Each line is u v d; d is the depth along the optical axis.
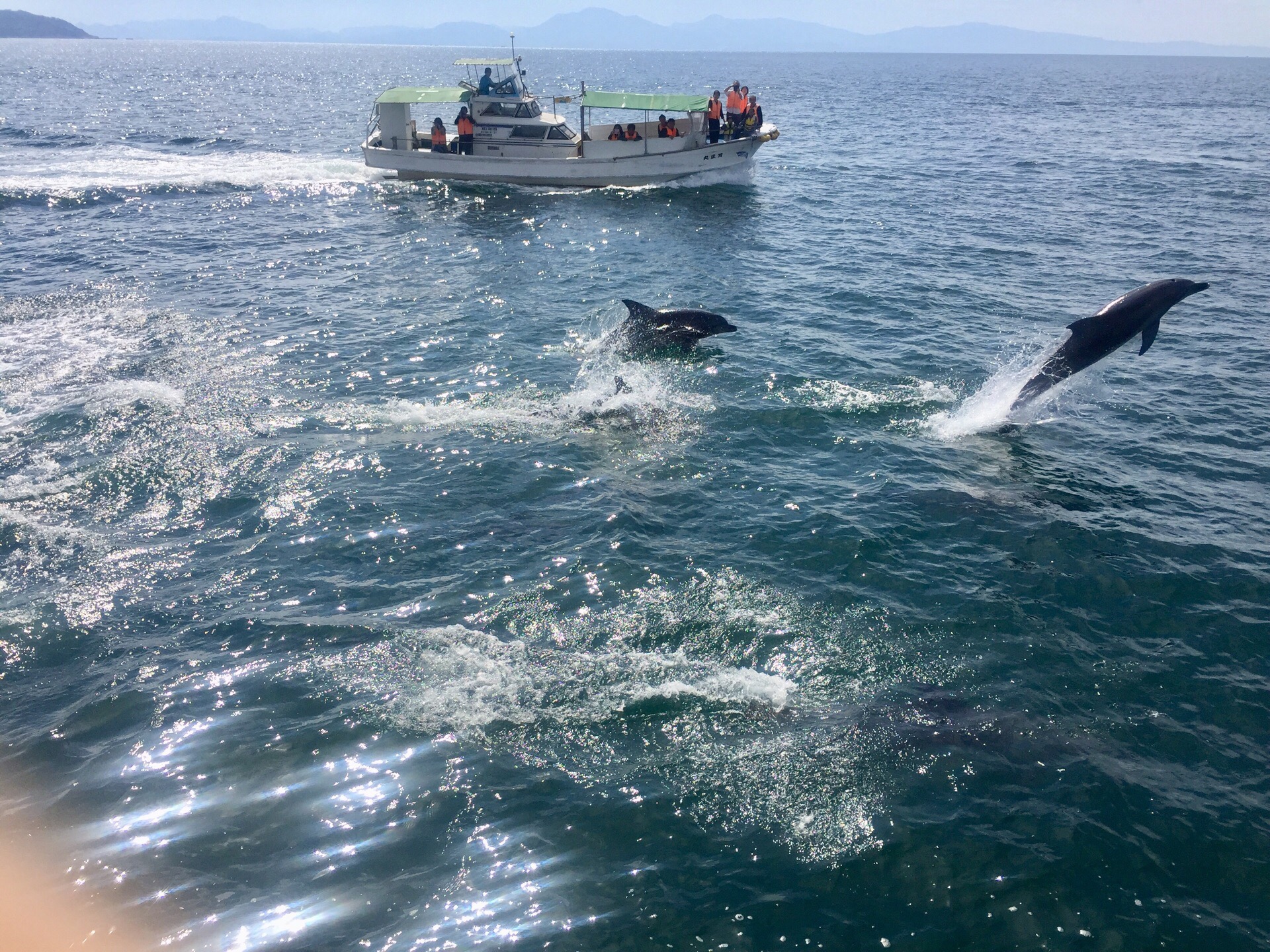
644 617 10.14
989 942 6.58
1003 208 32.38
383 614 10.18
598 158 34.47
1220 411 15.62
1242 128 62.44
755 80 137.00
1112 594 10.68
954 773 8.11
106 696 8.93
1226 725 8.75
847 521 12.02
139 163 39.38
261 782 7.93
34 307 20.09
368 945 6.49
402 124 36.34
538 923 6.67
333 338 18.56
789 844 7.38
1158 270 24.11
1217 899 6.96
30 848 7.25
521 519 12.09
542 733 8.53
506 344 18.34
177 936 6.53
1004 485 13.09
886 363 17.41
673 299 21.31
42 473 12.97
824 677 9.30
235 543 11.52
